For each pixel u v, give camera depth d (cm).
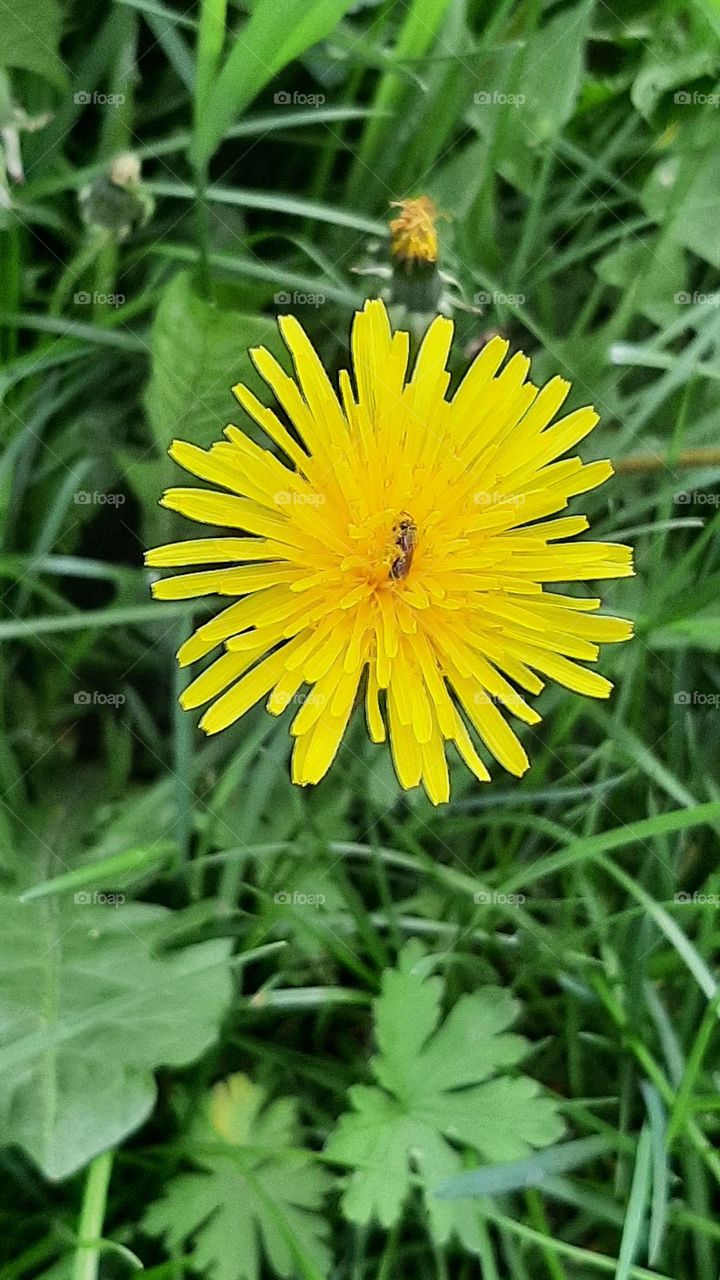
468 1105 9
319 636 9
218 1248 9
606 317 13
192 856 11
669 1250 10
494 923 11
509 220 13
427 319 10
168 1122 10
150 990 9
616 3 12
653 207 12
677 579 11
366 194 12
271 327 10
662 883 11
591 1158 10
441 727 9
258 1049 10
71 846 10
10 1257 9
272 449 11
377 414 9
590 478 9
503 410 9
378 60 11
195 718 11
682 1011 11
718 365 12
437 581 9
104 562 11
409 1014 9
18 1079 9
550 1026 11
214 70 10
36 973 9
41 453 11
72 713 11
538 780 11
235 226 12
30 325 11
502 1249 10
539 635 9
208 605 10
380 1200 9
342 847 11
